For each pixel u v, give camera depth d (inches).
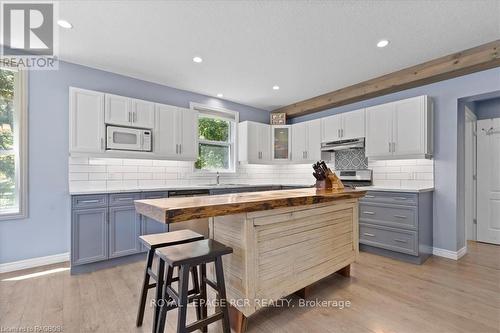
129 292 86.5
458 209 122.2
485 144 151.6
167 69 127.6
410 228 114.4
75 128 110.6
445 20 86.9
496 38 98.0
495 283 92.6
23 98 108.0
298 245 75.0
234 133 184.9
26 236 108.0
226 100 179.6
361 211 132.8
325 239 84.2
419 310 74.9
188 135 146.3
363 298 82.1
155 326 60.2
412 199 114.2
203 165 171.8
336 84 148.7
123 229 113.1
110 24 89.5
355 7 80.5
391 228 120.9
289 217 71.9
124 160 134.4
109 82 129.8
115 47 105.8
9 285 91.4
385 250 124.4
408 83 127.6
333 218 87.7
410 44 102.9
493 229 147.5
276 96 171.5
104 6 79.9
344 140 155.7
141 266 111.0
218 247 59.5
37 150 110.9
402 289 88.2
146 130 128.8
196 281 70.7
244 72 131.6
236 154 184.5
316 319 70.9
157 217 48.0
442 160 124.8
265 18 86.2
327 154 172.6
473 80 115.0
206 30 93.4
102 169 127.3
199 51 109.3
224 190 149.9
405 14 83.8
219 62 119.9
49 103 114.0
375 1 77.7
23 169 107.4
